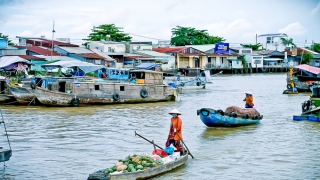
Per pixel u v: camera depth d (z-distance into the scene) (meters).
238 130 24.94
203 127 25.95
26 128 25.56
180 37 111.88
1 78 37.59
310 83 49.38
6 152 15.43
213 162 18.12
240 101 41.19
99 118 29.53
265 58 103.62
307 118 28.08
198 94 48.81
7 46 61.56
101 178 14.12
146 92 38.22
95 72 48.50
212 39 118.44
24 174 16.62
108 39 84.06
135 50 82.25
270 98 43.66
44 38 76.19
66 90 35.03
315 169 17.20
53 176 16.41
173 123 17.75
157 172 15.73
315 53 108.31
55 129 25.33
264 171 16.97
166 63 80.50
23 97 34.75
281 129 25.20
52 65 41.69
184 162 17.44
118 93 36.81
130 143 21.69
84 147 20.83
